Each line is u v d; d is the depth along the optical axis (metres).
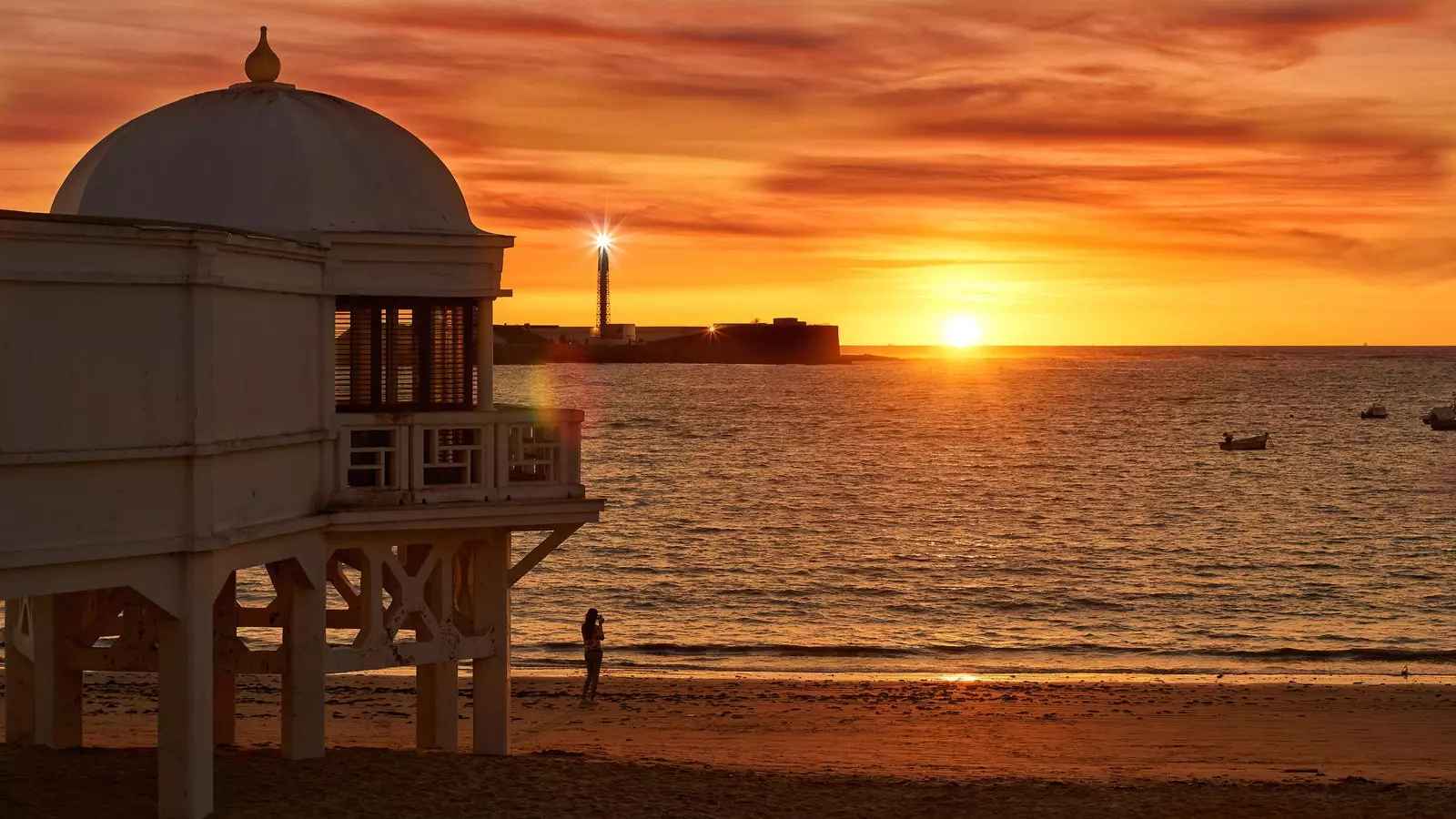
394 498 16.08
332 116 16.61
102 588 12.36
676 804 16.38
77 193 16.22
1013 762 23.42
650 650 38.22
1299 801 17.50
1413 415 163.25
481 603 17.53
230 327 13.38
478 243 16.72
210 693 13.30
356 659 16.30
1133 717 27.88
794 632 42.28
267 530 14.13
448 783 16.20
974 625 43.62
